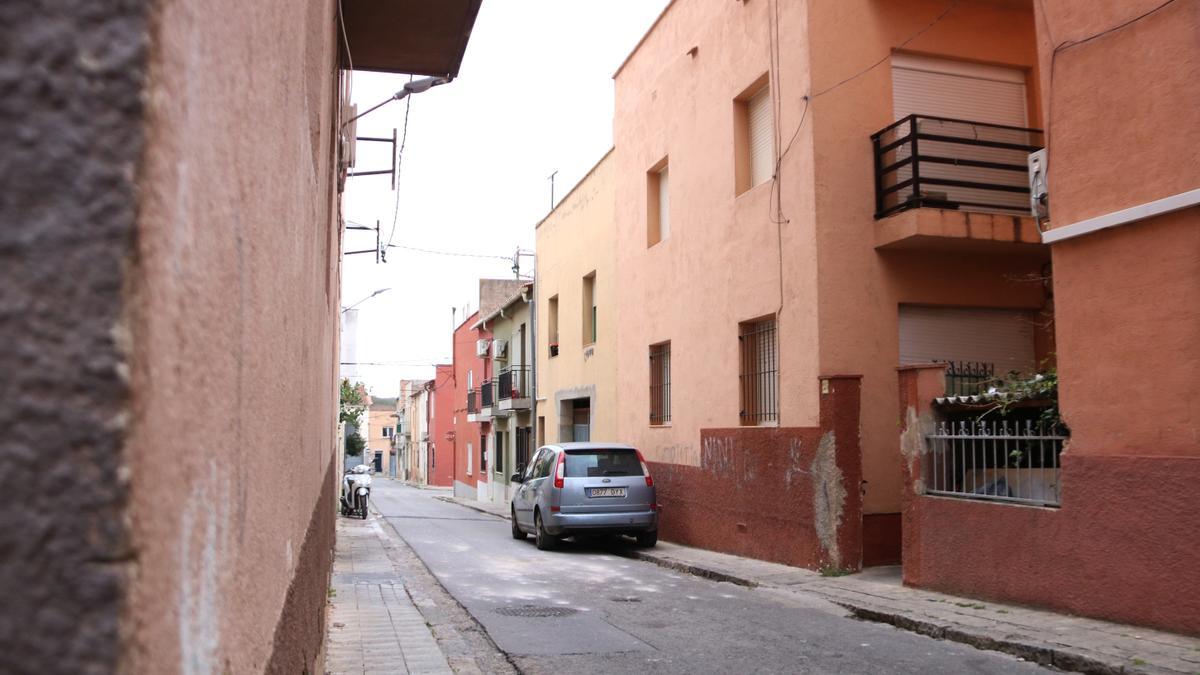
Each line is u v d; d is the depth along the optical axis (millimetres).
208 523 758
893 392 10664
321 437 4414
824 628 7566
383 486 63531
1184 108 6453
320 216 3213
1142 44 6801
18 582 516
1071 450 7180
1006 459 7879
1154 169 6660
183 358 651
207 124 713
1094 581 6848
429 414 62125
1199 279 6301
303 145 1991
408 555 13992
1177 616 6195
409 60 8781
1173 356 6445
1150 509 6430
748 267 12312
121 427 534
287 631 1800
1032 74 11672
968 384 10992
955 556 8336
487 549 14703
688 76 14609
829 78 10875
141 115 557
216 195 760
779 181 11469
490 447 33875
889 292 10750
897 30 11164
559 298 23016
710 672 6094
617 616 8242
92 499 526
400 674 5859
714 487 13180
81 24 553
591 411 19828
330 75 4207
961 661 6250
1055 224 7504
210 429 758
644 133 16656
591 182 20203
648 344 16219
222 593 852
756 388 12414
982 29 11453
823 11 10945
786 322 11258
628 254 17438
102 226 542
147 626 572
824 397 10398
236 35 859
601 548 14719
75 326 532
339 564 12375
